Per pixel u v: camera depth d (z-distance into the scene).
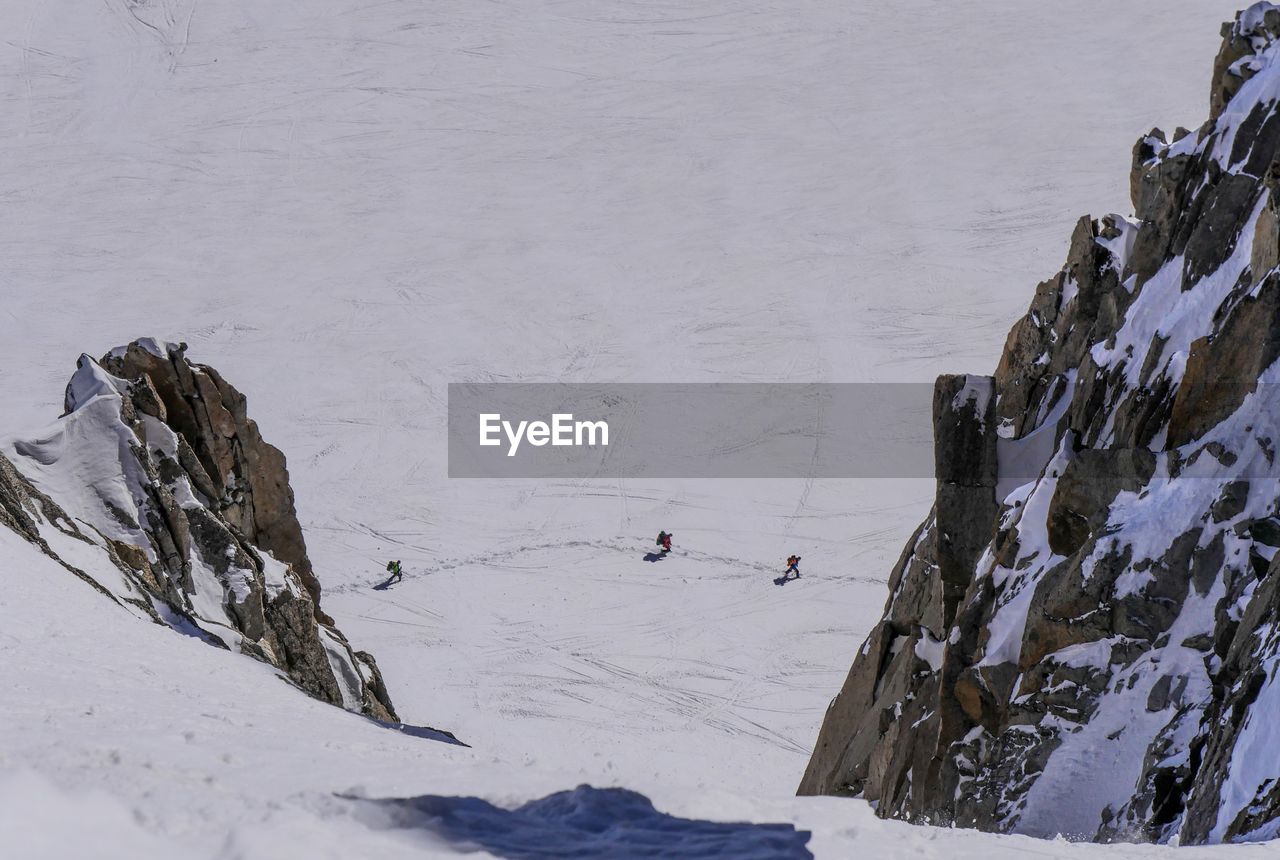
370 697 45.25
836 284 140.62
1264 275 23.11
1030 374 31.34
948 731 24.34
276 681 31.30
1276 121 26.97
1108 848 10.96
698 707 66.88
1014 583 24.58
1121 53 194.00
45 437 39.12
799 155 176.38
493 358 126.06
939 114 183.12
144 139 188.25
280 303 141.88
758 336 128.75
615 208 165.75
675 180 172.25
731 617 77.56
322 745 14.85
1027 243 148.12
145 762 10.64
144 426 41.34
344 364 125.62
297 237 160.62
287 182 176.00
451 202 169.12
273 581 41.69
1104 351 28.58
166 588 37.53
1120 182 160.88
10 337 136.25
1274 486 20.98
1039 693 21.80
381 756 14.22
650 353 125.81
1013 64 194.88
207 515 40.38
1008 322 130.00
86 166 180.75
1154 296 27.84
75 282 149.25
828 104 189.62
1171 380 24.22
